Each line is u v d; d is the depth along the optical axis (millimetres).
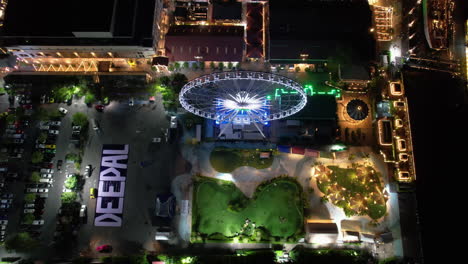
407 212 120750
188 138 130625
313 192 123812
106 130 132125
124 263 112500
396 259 115688
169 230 118500
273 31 136000
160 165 127875
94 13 123500
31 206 122812
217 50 135250
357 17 136375
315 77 136250
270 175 126188
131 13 127062
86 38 126688
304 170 126500
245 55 137750
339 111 132375
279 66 137250
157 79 137500
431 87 128750
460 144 121875
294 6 138750
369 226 119688
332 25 136000
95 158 128875
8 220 122250
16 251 119312
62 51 131375
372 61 132125
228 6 142375
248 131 129625
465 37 133500
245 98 119750
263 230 119438
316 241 115938
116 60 138000
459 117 124750
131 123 133000
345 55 131875
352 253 111125
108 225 121312
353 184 123062
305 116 128000
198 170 127188
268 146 129375
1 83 138500
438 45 130125
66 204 122688
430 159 121125
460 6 135875
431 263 113000
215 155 128250
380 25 138750
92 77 135375
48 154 128625
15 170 127438
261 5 143875
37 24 124562
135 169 127500
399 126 125438
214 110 129250
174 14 141875
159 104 134750
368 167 124875
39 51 131375
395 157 123812
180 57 135125
